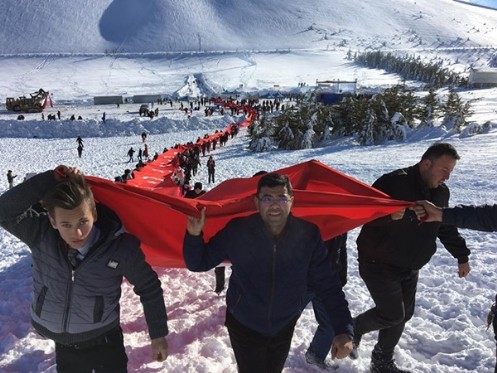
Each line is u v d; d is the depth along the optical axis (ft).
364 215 9.98
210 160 67.41
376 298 10.39
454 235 10.81
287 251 7.75
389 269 10.25
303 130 112.37
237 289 8.24
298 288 8.08
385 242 10.04
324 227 11.04
